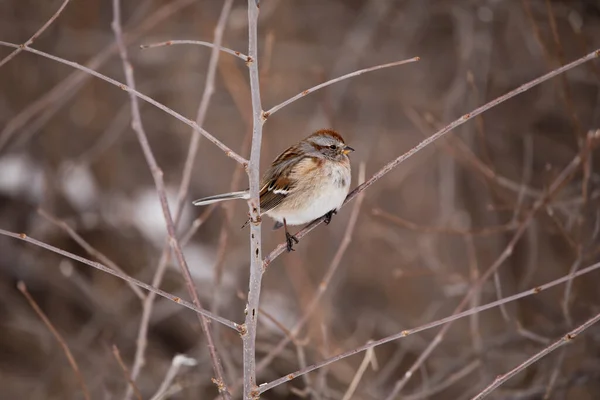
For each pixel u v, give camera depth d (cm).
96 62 1252
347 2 1730
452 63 1628
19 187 1459
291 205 812
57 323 1438
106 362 1212
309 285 1210
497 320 1349
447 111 1357
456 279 1188
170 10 1388
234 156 558
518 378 1121
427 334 1425
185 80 1617
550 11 930
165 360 1369
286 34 1673
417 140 1592
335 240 1448
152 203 1546
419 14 1576
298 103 1641
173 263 1359
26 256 1428
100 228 1471
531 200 1281
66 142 1586
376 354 1394
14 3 1595
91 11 1633
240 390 1095
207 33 1539
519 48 1450
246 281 1440
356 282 1561
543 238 1263
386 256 1569
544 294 1238
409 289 1536
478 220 1389
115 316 1369
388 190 1616
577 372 1031
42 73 1584
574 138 1348
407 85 1623
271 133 1600
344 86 1526
